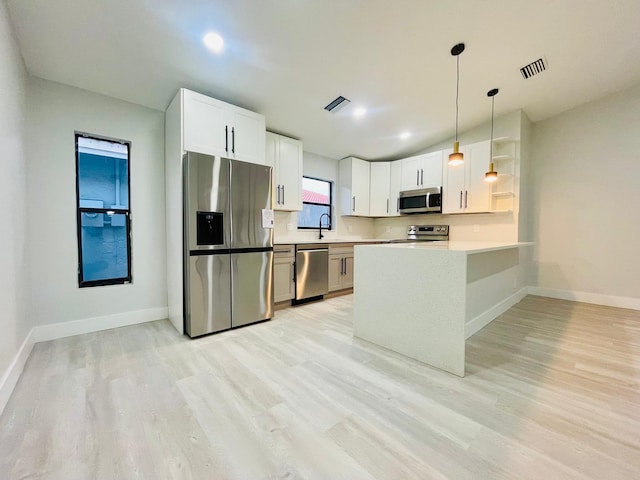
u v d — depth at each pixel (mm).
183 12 1938
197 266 2547
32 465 1137
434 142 4629
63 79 2459
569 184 4020
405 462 1164
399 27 2256
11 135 1800
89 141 2709
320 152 4723
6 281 1633
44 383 1751
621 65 3043
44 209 2414
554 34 2494
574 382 1789
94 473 1104
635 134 3525
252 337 2568
